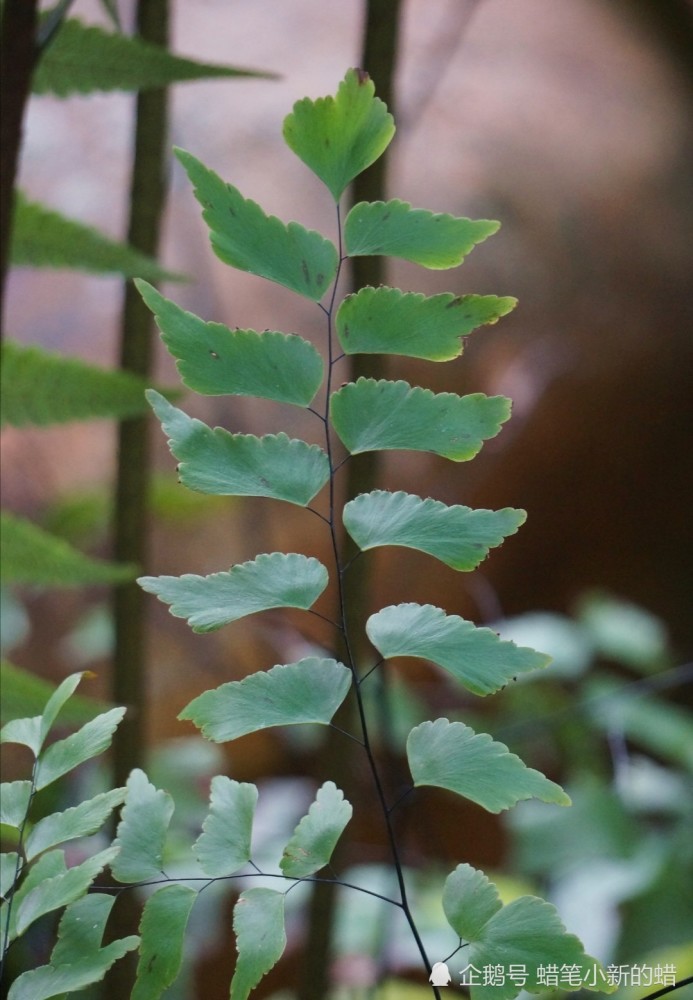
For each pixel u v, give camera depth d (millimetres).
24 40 816
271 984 1618
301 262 763
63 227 929
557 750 2014
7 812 777
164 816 778
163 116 1087
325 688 770
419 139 3041
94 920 769
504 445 2729
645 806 1694
